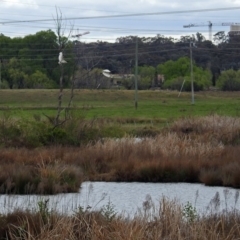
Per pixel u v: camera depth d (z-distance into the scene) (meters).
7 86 155.00
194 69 167.88
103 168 38.22
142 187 33.91
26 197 25.44
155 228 17.02
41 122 47.66
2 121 46.22
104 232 16.92
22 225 17.70
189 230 17.20
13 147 44.03
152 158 38.78
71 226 17.47
